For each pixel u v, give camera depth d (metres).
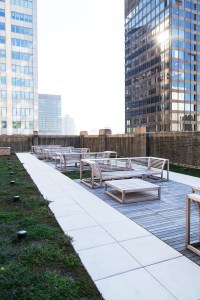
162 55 61.69
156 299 2.45
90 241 3.75
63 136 23.06
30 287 2.57
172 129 60.31
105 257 3.26
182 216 4.92
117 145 17.06
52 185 7.88
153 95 66.25
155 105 65.56
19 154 19.69
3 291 2.51
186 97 61.81
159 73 63.22
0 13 58.34
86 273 2.90
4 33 58.91
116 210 5.30
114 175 7.66
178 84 60.41
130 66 78.50
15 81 60.78
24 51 61.31
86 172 10.55
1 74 59.31
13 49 60.06
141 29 70.62
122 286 2.65
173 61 59.28
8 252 3.32
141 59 71.50
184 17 59.75
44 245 3.52
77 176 9.60
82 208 5.43
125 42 81.06
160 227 4.33
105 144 18.59
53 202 5.91
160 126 63.62
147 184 6.40
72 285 2.63
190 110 62.53
